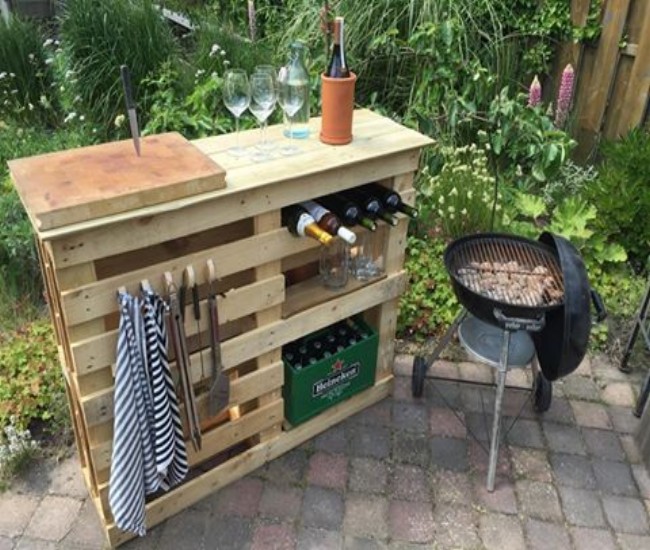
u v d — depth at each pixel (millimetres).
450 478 2092
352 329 2270
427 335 2738
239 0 4828
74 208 1350
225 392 1810
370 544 1875
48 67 4227
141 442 1595
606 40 3514
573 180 3434
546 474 2115
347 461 2146
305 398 2098
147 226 1467
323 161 1750
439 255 2955
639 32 3342
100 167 1545
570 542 1893
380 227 2104
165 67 3859
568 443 2238
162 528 1899
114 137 3889
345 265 2102
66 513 1931
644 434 2176
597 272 2928
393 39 3445
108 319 1588
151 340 1509
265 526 1917
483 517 1964
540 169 3381
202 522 1922
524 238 2133
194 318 1676
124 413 1526
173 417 1646
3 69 4145
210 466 2025
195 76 3842
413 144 1894
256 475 2086
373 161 1836
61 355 1828
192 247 1676
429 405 2393
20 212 2877
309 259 2074
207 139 1885
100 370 1563
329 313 2014
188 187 1497
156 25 4039
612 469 2141
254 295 1771
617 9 3400
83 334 1497
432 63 3426
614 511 1992
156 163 1579
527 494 2041
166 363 1571
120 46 3895
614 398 2445
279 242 1749
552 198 3391
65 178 1479
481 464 2148
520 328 1790
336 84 1776
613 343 2684
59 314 1613
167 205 1470
